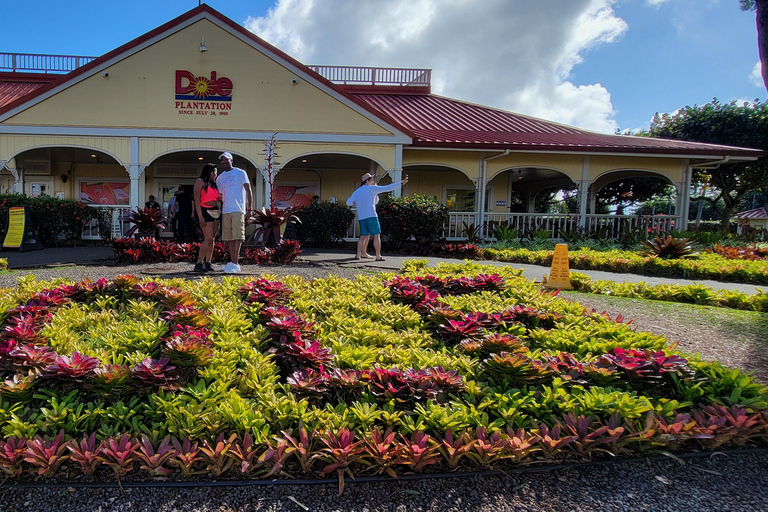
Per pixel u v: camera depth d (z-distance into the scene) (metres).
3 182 15.36
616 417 2.17
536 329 3.47
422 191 16.73
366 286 4.77
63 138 12.20
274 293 4.05
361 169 16.64
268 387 2.30
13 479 1.89
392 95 19.14
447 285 4.97
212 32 12.62
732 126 19.72
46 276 6.01
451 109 18.03
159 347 2.81
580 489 1.94
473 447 1.98
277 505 1.80
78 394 2.29
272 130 12.95
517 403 2.21
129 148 12.44
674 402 2.29
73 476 1.90
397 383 2.31
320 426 2.04
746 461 2.16
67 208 10.97
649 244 9.90
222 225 6.38
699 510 1.85
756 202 50.72
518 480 1.98
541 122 18.11
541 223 14.95
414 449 1.89
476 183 14.34
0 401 2.10
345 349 2.82
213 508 1.78
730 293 5.36
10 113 11.94
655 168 14.91
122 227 12.04
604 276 7.81
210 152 14.31
